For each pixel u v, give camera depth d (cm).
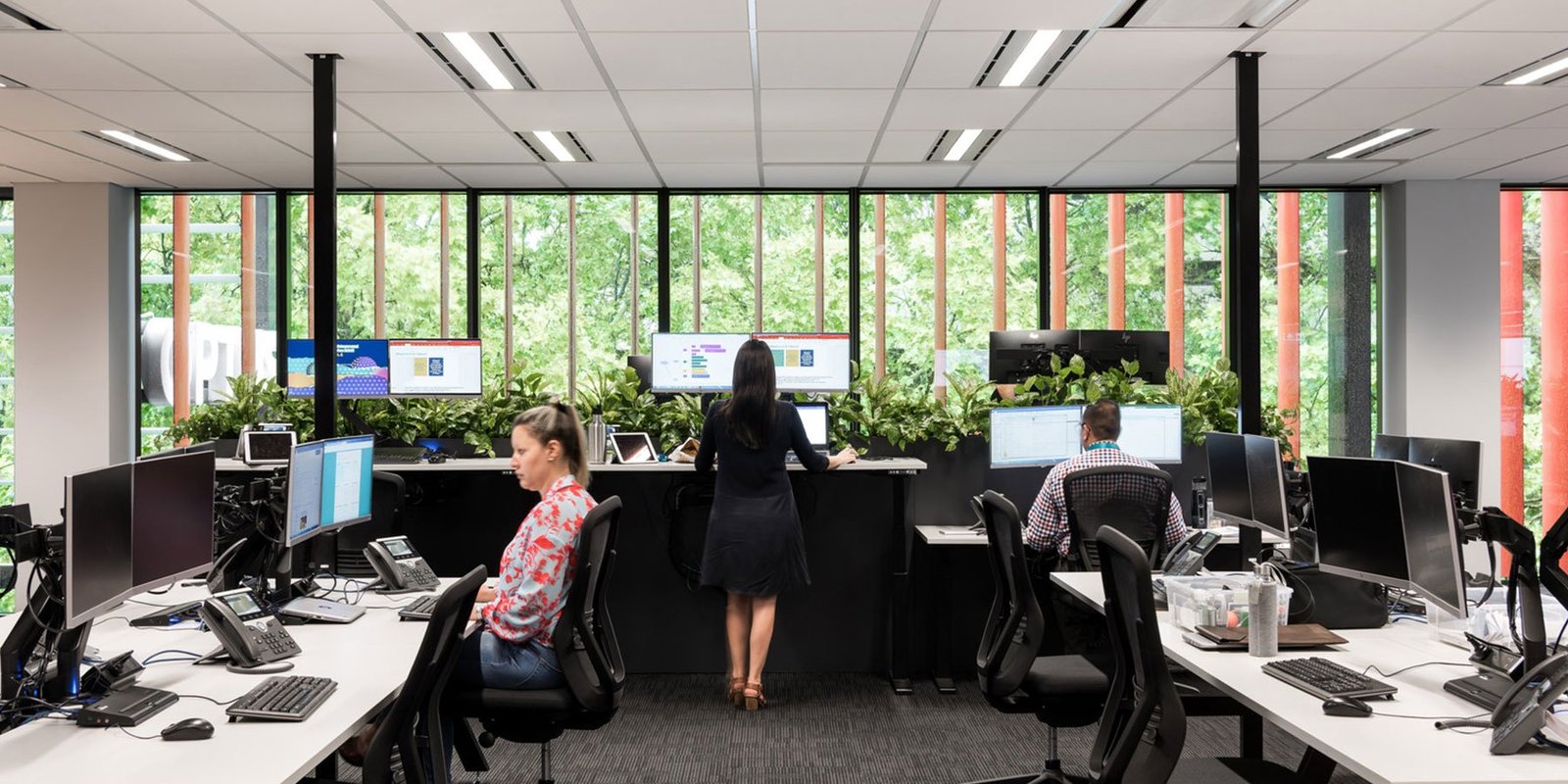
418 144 539
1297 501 362
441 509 438
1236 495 337
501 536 438
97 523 196
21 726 182
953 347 665
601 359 664
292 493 274
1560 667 172
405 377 466
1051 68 411
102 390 636
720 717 386
